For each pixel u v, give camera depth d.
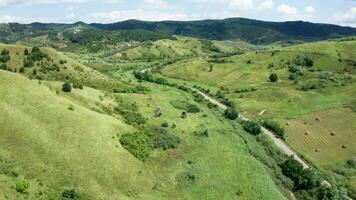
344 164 142.38
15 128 88.31
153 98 168.25
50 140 89.38
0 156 78.94
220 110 186.12
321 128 171.00
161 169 99.56
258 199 96.25
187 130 132.75
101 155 91.62
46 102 102.88
